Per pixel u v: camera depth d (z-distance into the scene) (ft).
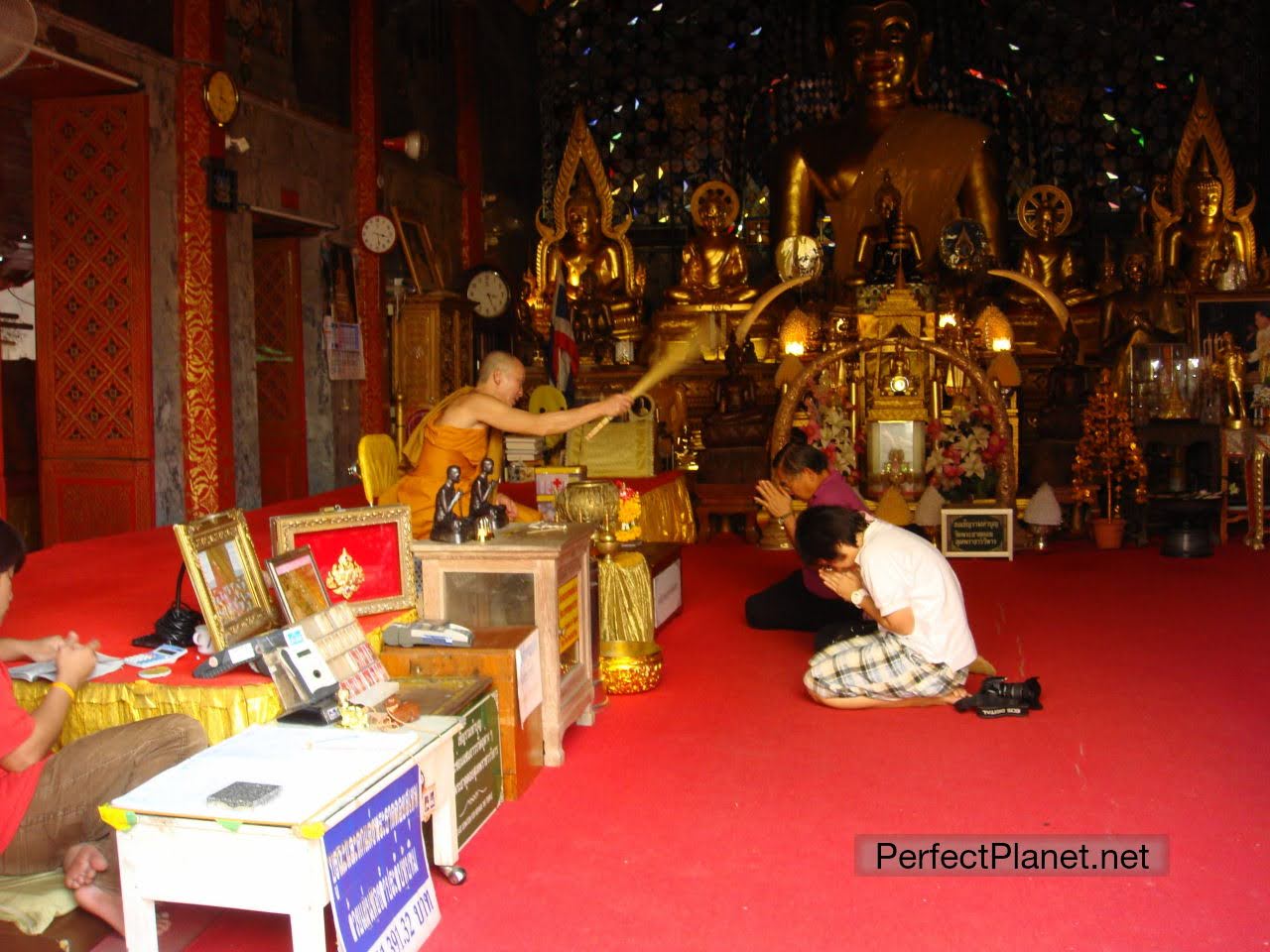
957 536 24.72
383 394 31.48
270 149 26.45
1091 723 13.07
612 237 39.06
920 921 8.54
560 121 43.34
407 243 33.19
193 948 8.29
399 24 33.60
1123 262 35.94
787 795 11.02
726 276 38.45
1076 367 29.22
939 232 37.93
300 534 11.56
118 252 22.15
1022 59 40.86
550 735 11.87
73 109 22.16
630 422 26.02
